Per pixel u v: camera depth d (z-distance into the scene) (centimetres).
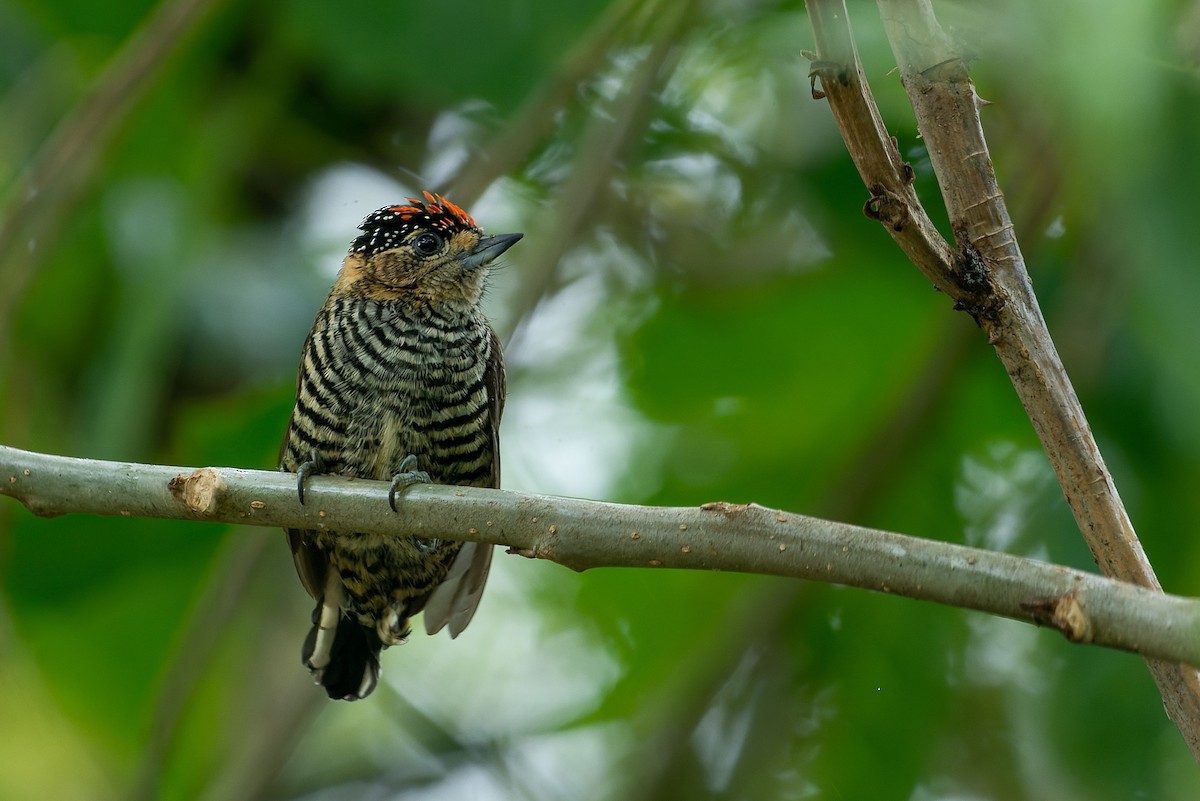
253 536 1030
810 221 1347
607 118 1129
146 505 727
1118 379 1045
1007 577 556
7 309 1052
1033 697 1184
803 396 1374
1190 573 1093
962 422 1231
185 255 1141
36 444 1234
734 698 1245
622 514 646
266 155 1333
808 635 1240
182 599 1210
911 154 1179
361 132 1370
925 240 568
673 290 1361
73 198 1058
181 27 1050
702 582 1378
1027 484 1223
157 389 1181
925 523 1223
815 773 1244
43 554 1166
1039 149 917
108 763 1370
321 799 1375
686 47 1164
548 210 1270
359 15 1138
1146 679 1100
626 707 1358
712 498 1335
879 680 1232
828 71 547
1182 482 1082
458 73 1158
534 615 1430
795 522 605
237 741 1189
